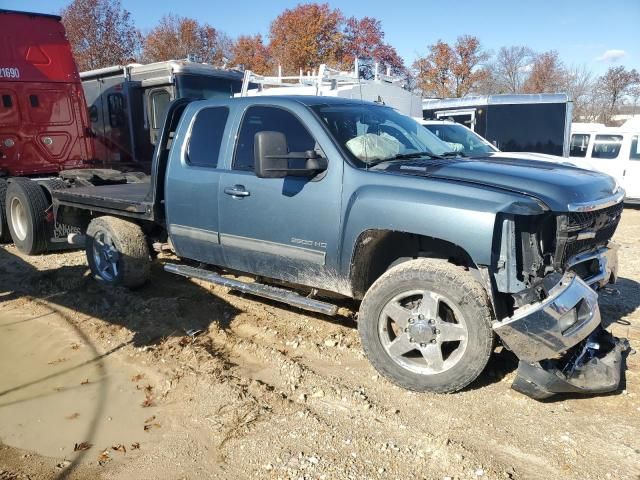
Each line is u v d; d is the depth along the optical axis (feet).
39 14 30.45
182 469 10.83
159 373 14.58
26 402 13.44
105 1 90.38
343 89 39.14
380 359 13.35
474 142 35.60
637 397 12.76
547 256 12.37
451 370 12.59
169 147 18.29
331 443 11.37
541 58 121.29
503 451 11.00
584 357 12.81
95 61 89.66
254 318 17.93
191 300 19.62
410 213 12.61
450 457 10.75
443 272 12.45
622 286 21.20
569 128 49.06
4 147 29.53
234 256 16.48
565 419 12.04
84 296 20.30
